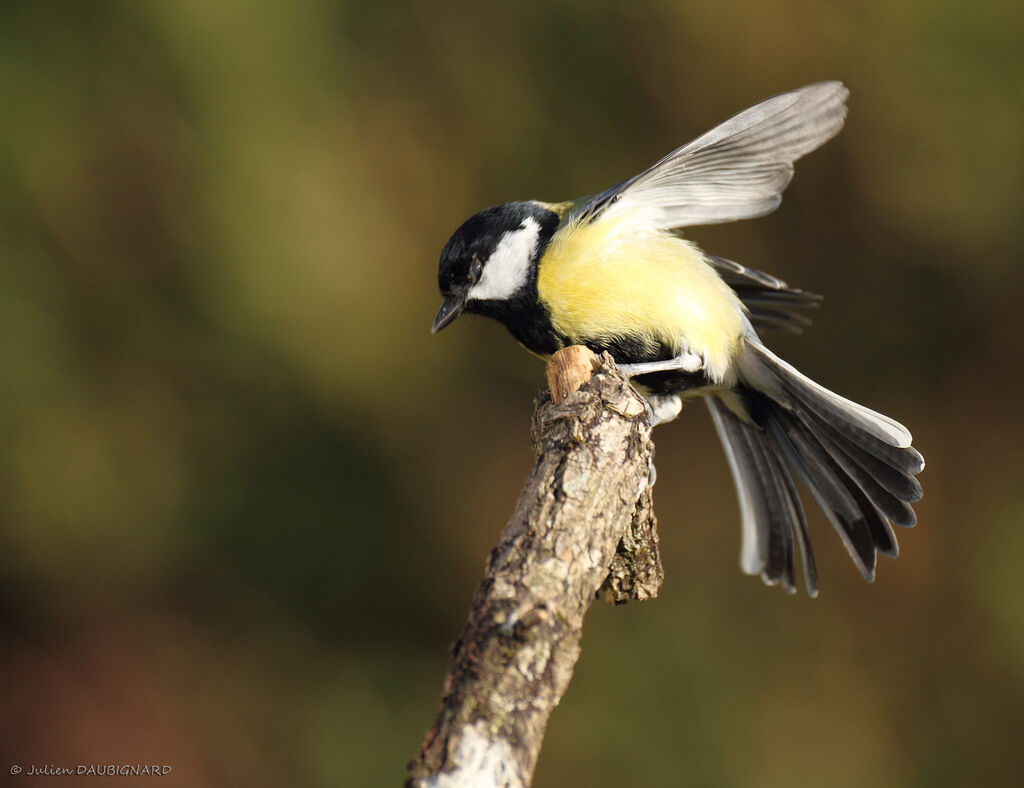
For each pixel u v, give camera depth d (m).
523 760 3.21
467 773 3.12
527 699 3.23
